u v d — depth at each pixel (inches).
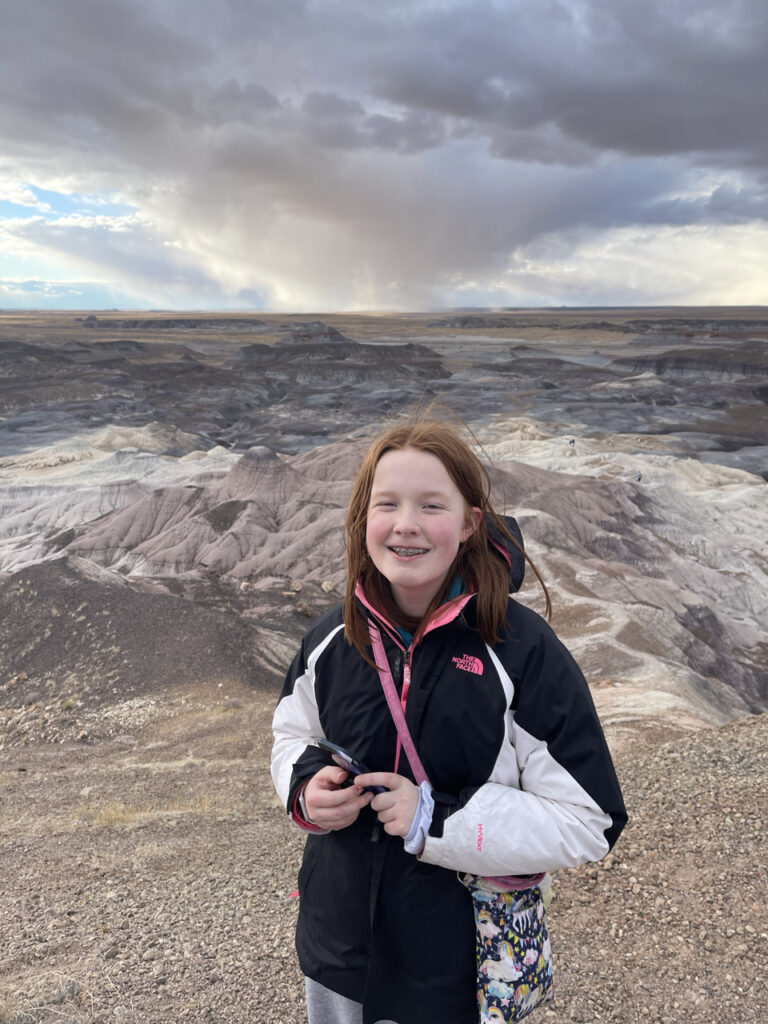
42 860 293.0
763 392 7682.1
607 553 2704.2
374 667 67.6
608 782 62.4
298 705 75.6
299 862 276.4
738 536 3132.4
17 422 5452.8
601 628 1667.1
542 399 6855.3
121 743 788.0
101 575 1412.4
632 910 175.6
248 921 196.5
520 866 59.7
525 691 63.1
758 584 2755.9
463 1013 65.5
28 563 2903.5
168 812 407.8
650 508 3125.0
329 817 63.0
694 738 314.0
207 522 2817.4
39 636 1224.2
